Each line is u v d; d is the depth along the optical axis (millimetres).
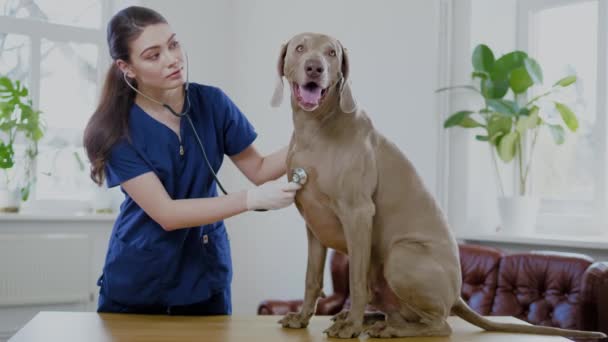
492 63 3135
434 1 3363
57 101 4191
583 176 3219
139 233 1780
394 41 3557
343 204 1363
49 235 3857
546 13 3406
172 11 4215
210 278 1840
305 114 1396
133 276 1788
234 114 1911
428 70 3391
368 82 3697
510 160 3164
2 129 3721
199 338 1354
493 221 3398
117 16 1702
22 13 4121
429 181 3389
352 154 1366
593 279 2250
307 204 1423
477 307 2754
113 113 1714
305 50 1365
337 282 3371
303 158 1401
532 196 3281
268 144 4148
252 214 4211
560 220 3256
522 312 2650
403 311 1443
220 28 4383
